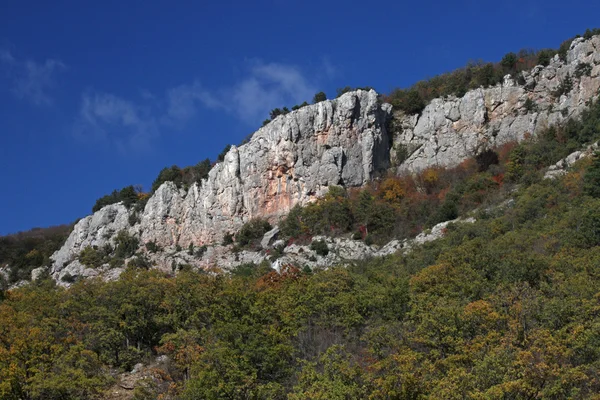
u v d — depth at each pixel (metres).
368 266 69.88
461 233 68.38
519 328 38.28
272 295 51.94
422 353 38.19
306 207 89.19
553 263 50.69
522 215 67.38
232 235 92.38
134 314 49.97
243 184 94.56
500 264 51.56
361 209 84.81
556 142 84.81
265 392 36.78
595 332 36.75
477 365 33.59
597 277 47.38
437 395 31.98
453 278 50.09
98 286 56.47
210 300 50.91
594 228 56.41
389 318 48.16
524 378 31.94
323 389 32.97
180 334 45.03
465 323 40.41
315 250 80.62
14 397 38.41
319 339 44.72
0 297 60.78
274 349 41.28
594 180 67.25
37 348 41.94
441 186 88.06
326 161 92.38
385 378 33.19
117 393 41.56
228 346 41.62
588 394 31.94
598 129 81.44
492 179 82.81
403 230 80.94
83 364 41.31
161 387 40.44
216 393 36.03
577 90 91.94
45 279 94.44
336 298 49.06
